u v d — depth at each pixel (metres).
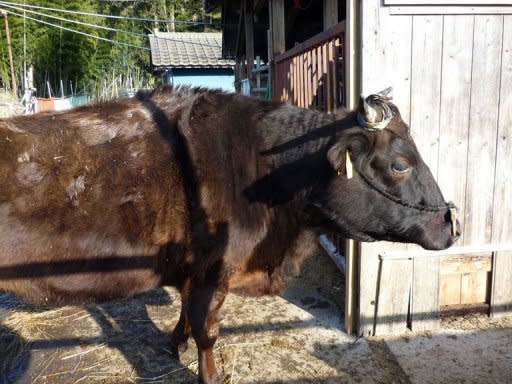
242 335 3.98
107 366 3.61
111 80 26.53
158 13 37.56
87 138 2.82
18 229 2.64
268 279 3.25
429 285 3.92
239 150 3.00
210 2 11.54
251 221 3.00
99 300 3.01
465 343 3.77
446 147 3.71
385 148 2.78
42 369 3.57
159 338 3.99
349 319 3.95
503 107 3.71
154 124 2.96
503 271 4.02
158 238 2.90
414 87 3.56
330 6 6.25
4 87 24.50
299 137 3.00
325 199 2.96
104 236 2.79
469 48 3.56
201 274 3.01
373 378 3.40
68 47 23.91
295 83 6.07
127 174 2.81
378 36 3.44
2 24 23.31
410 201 2.86
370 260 3.80
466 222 3.87
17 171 2.62
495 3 3.48
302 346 3.81
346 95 3.69
